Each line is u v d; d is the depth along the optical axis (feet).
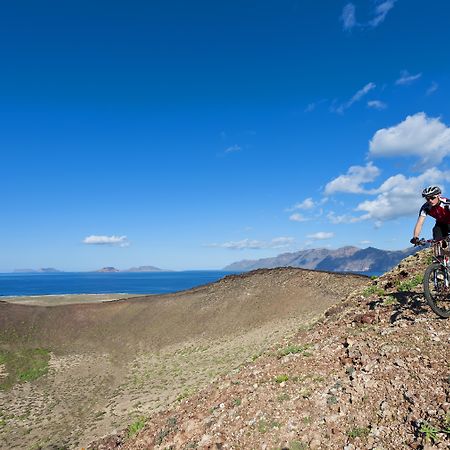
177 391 108.68
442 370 23.29
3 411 119.65
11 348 182.50
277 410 26.45
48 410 117.80
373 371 25.94
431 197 25.03
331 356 31.81
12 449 93.86
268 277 204.33
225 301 195.83
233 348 142.51
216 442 26.23
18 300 363.97
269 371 33.88
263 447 23.76
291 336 48.49
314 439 22.44
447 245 26.55
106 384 139.23
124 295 396.37
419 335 28.48
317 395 26.25
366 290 49.78
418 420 20.25
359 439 21.03
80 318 215.51
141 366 154.61
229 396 32.76
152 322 200.03
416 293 38.27
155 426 37.45
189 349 162.50
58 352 183.83
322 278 179.22
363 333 33.71
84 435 94.17
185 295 221.05
